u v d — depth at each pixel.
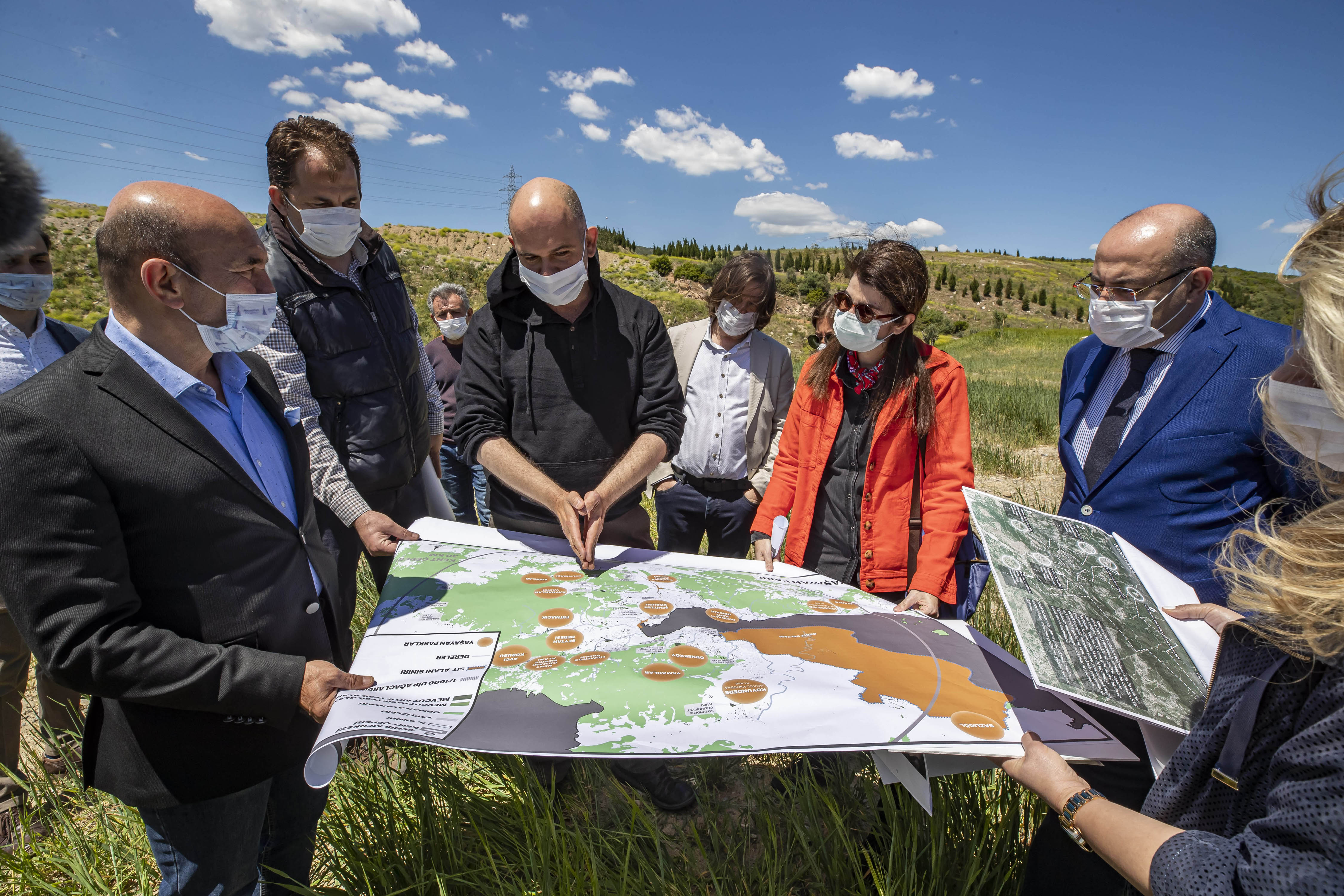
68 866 1.89
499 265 2.16
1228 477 1.70
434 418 3.00
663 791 2.13
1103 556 1.53
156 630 1.18
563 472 2.24
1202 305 1.77
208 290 1.27
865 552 2.18
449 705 1.25
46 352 2.36
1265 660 0.87
